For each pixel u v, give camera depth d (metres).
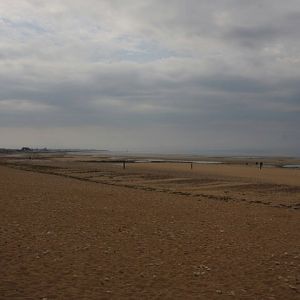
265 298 8.02
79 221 15.42
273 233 14.50
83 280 8.60
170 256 10.92
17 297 7.41
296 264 10.54
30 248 11.02
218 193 27.66
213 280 9.03
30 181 31.50
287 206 22.05
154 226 15.05
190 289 8.37
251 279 9.19
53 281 8.44
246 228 15.27
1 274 8.68
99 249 11.34
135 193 25.77
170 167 58.22
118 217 16.69
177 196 25.02
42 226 14.12
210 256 11.06
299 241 13.30
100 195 23.88
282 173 47.94
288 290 8.53
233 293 8.22
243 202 23.08
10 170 46.72
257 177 41.12
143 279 8.88
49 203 19.69
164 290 8.23
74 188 27.34
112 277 8.91
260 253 11.58
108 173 45.75
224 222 16.36
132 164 67.44
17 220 14.93
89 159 95.00
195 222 16.16
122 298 7.65
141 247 11.80
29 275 8.73
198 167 59.34
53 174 44.06
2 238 11.96
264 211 19.75
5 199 20.20
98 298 7.58
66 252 10.84
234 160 98.88
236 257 11.04
